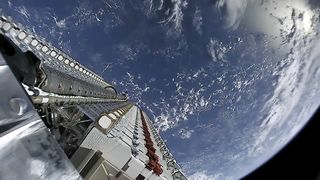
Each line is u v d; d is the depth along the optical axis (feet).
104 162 33.12
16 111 8.27
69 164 8.84
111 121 32.19
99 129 31.60
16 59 15.97
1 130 7.82
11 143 7.89
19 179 7.68
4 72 8.50
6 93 8.29
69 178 8.63
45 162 8.36
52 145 8.74
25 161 7.98
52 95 41.86
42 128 8.77
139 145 53.57
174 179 63.98
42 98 35.12
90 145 32.07
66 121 40.73
